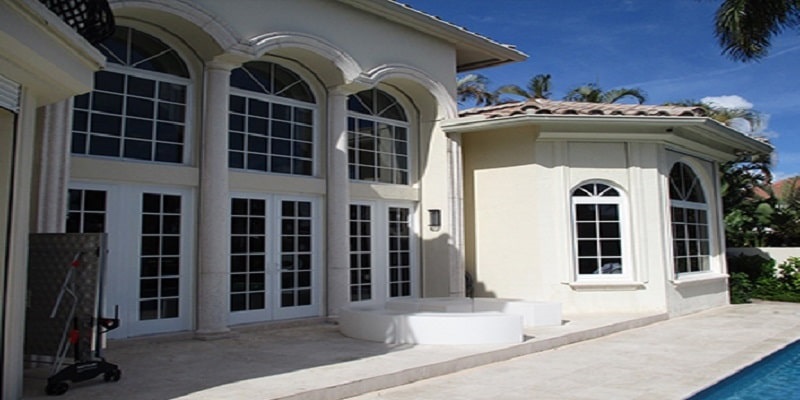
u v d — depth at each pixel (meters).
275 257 12.26
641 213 14.28
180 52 11.23
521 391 7.27
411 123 15.52
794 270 18.56
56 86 6.36
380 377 7.36
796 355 10.88
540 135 14.23
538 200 14.40
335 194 12.90
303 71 13.12
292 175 12.68
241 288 11.71
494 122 14.14
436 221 14.75
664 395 7.07
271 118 12.56
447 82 15.11
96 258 7.20
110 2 9.34
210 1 10.64
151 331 10.34
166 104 10.97
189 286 10.86
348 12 12.98
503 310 11.89
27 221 6.25
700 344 10.70
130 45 10.62
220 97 11.00
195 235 10.97
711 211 16.94
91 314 7.10
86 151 9.90
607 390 7.31
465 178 15.66
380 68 13.43
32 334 7.33
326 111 13.30
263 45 11.27
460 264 14.70
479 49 15.90
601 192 14.51
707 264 16.72
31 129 6.32
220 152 10.91
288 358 8.59
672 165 15.17
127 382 7.04
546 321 11.74
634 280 14.10
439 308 11.42
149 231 10.48
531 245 14.45
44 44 5.69
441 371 8.20
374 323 10.22
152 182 10.46
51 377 6.43
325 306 12.86
